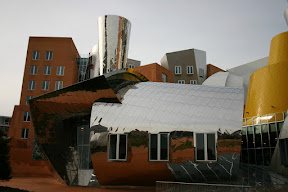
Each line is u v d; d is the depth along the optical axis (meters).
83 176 20.16
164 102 17.12
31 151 31.06
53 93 17.69
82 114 19.80
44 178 27.72
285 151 19.50
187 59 56.03
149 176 16.06
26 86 45.25
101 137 16.44
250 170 19.38
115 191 16.12
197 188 13.42
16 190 15.43
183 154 15.40
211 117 15.80
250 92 32.09
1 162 15.87
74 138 21.64
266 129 24.67
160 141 15.84
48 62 46.16
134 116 16.66
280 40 31.81
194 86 18.67
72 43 47.66
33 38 47.19
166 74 48.78
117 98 17.53
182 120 16.02
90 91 17.20
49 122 19.67
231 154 14.88
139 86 19.14
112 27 30.92
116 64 30.80
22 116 41.06
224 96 16.81
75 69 47.62
